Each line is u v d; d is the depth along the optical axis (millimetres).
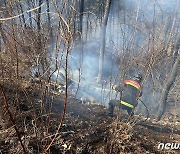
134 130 4129
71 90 6379
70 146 3268
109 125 3902
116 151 3447
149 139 4066
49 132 3311
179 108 7762
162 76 6645
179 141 4344
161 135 4473
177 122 6609
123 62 3773
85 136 3529
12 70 3094
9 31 2816
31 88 3713
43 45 2918
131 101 4461
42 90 3082
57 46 2689
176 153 3812
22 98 3582
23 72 3322
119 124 3871
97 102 6734
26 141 3031
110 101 4605
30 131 3191
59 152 3160
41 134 3139
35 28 3012
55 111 3963
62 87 5840
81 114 4422
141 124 4906
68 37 2148
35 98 3725
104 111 4973
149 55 3975
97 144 3490
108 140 3562
